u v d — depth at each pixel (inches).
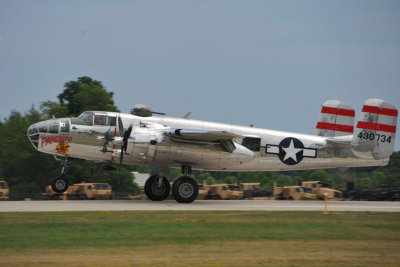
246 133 3245.6
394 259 1550.2
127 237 1801.2
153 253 1567.4
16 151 4980.3
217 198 4680.1
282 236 1877.5
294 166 3358.8
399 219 2386.8
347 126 3789.4
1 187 4013.3
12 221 2086.6
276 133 3331.7
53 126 2947.8
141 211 2470.5
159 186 3056.1
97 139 2965.1
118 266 1408.7
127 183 5654.5
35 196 4478.3
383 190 4256.9
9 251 1566.2
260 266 1437.0
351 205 3275.1
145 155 2913.4
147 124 3019.2
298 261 1501.0
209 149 2994.6
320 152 3373.5
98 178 5398.6
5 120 5369.1
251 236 1861.5
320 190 4601.4
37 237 1774.1
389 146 3353.8
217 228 2006.6
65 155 3021.7
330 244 1753.2
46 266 1392.7
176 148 2930.6
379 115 3346.5
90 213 2358.5
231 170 3267.7
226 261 1482.5
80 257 1502.2
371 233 1985.7
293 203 3472.0
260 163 3284.9
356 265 1472.7
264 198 4756.4
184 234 1872.5
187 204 2952.8
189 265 1430.9
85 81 6786.4
